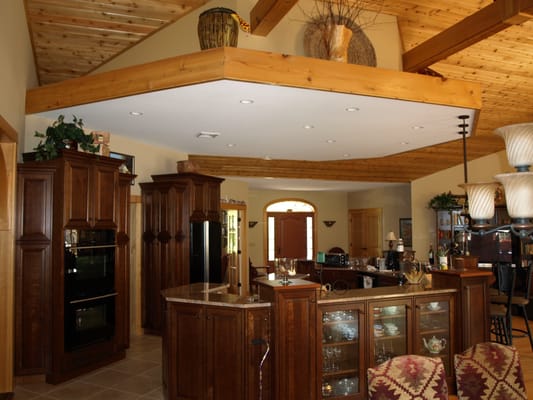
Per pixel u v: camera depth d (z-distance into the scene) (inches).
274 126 205.3
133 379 174.2
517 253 324.5
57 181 169.3
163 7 197.6
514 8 129.3
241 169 354.0
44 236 169.3
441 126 207.0
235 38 154.5
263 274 428.5
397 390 75.6
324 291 157.5
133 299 247.9
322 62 150.6
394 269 286.8
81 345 177.0
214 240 255.9
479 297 167.5
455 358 87.0
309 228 528.4
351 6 199.8
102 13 196.9
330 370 143.9
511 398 84.2
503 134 71.5
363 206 514.0
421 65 195.0
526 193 67.6
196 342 144.3
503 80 252.8
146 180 253.3
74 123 178.7
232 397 138.3
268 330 139.2
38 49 212.4
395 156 351.3
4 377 156.3
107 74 161.6
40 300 169.3
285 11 156.6
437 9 206.5
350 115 185.8
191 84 144.2
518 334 252.7
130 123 199.8
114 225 190.9
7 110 155.1
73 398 154.8
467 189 80.1
